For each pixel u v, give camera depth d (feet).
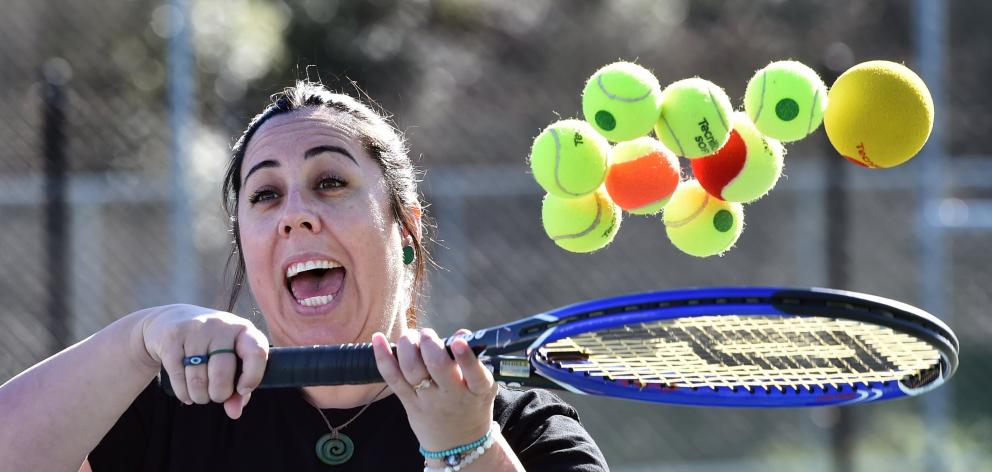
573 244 14.38
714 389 14.49
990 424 53.88
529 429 14.48
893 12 64.69
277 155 15.35
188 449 14.40
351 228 15.11
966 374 56.59
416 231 16.71
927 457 42.04
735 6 61.52
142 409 14.60
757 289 12.74
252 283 15.64
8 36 43.55
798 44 62.39
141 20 45.16
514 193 44.86
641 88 13.29
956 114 65.51
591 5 59.52
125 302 41.60
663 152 13.83
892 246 53.47
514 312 47.78
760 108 13.38
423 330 12.10
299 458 14.28
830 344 15.58
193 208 37.78
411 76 57.00
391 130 16.58
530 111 56.24
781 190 44.86
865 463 46.83
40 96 39.78
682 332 17.43
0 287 38.65
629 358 15.02
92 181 39.81
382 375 12.17
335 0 56.29
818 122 13.35
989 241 57.88
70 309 39.14
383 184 15.76
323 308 15.31
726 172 13.71
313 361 12.57
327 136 15.49
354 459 14.24
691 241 14.42
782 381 14.61
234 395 12.50
